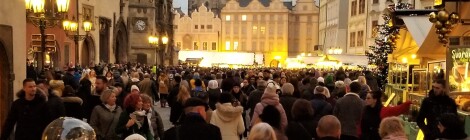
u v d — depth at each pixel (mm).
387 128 7414
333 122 7242
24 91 9531
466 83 11758
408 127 12656
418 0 38406
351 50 62469
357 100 11234
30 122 9398
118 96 12555
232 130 9617
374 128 10445
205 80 21328
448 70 11711
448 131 7410
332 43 76562
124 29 51312
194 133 7785
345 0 71750
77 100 11523
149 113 9367
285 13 119188
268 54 119812
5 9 13812
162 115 23906
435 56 16031
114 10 47094
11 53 14242
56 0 13945
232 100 10398
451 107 9461
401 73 17547
